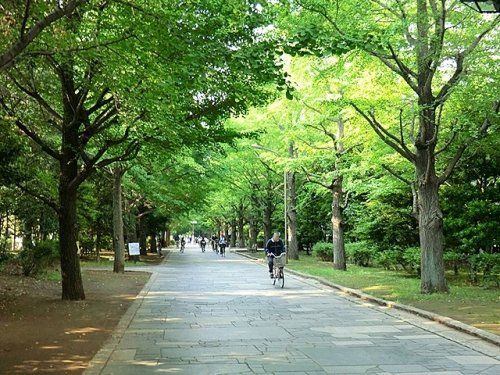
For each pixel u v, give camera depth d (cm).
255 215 5200
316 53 876
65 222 1477
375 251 2556
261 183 4309
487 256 1828
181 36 936
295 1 1247
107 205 3569
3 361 762
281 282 2130
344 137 2355
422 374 705
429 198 1605
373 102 1625
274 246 2080
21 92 1466
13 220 3372
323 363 771
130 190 3481
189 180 2984
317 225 4753
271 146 3309
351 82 1689
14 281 1842
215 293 1747
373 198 2502
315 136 2658
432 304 1341
